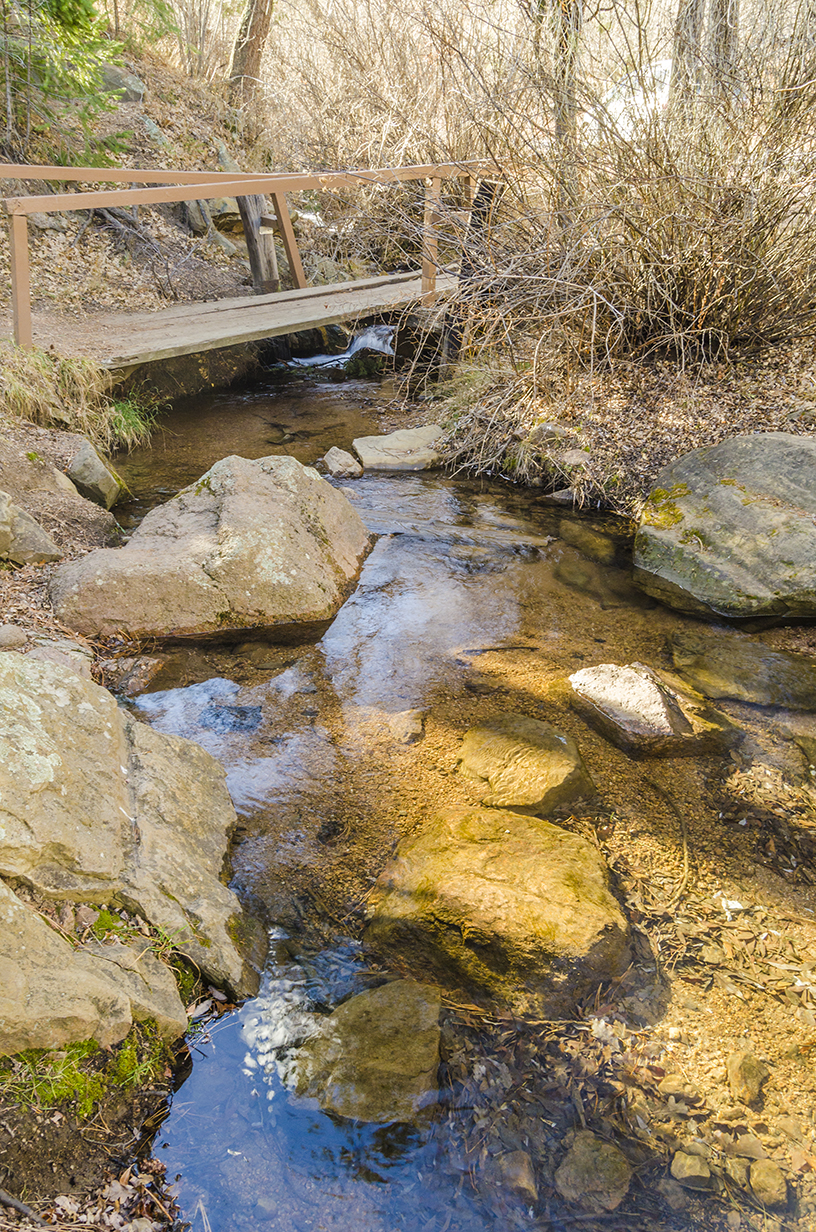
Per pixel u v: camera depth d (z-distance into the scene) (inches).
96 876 89.4
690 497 199.6
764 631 168.4
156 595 158.4
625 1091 82.1
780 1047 86.7
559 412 241.3
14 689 99.0
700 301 234.8
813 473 184.1
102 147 365.1
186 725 135.6
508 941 92.8
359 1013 88.4
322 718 138.7
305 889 105.3
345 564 183.9
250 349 325.1
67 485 199.2
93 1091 75.5
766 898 106.1
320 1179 74.6
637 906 103.7
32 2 315.9
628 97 227.8
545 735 128.7
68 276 320.8
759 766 129.2
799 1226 71.4
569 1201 73.2
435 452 249.3
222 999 90.0
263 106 472.1
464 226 247.3
